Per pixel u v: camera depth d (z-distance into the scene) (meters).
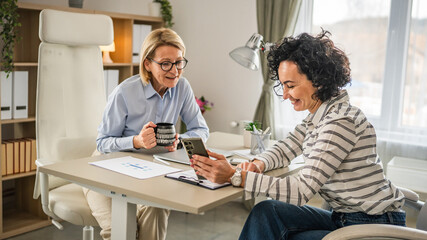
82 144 2.48
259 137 2.09
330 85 1.58
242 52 2.36
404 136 3.25
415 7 3.15
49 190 2.29
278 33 3.52
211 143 2.36
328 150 1.52
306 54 1.56
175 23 4.28
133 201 1.58
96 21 2.58
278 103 3.67
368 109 3.40
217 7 4.02
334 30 3.47
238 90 3.98
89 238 2.15
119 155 1.99
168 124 2.01
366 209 1.58
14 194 3.44
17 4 2.86
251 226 1.74
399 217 1.63
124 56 3.74
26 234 3.06
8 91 2.96
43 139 2.37
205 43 4.13
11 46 3.09
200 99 4.02
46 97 2.40
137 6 4.22
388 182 1.67
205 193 1.50
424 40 3.15
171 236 3.06
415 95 3.21
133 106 2.17
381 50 3.32
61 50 2.50
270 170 1.86
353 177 1.58
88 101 2.56
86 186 1.69
